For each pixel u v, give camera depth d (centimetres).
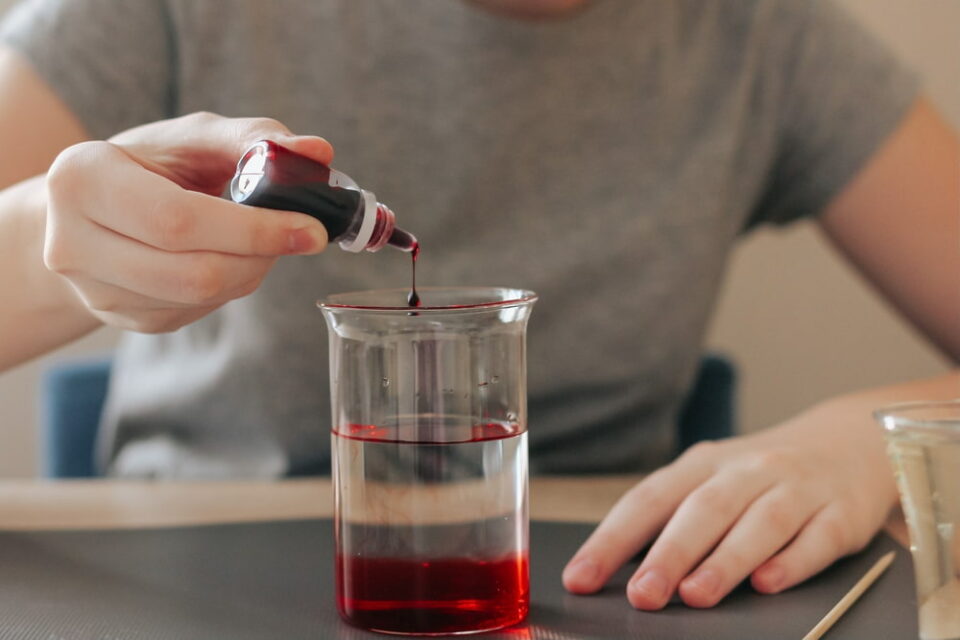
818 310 147
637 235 95
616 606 63
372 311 58
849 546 67
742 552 64
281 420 92
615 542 65
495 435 60
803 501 67
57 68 86
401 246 62
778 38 100
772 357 148
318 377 92
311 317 91
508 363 60
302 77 93
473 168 94
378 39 93
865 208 102
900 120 100
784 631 60
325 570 67
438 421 59
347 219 60
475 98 93
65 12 88
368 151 94
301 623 61
